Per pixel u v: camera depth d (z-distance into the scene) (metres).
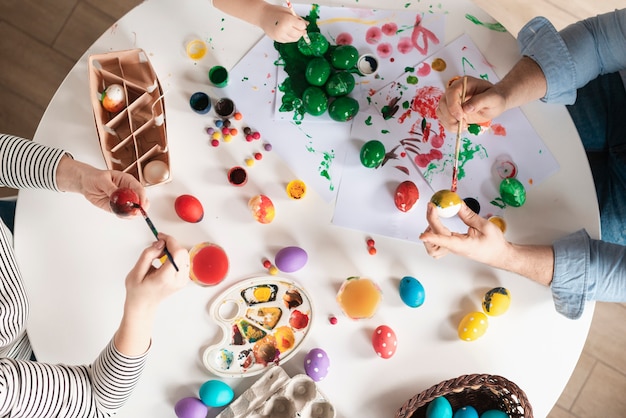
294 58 1.02
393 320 0.96
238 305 0.97
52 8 1.62
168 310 0.97
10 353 1.01
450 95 0.93
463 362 0.95
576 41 0.98
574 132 0.98
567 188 0.97
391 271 0.97
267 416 0.93
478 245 0.88
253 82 1.02
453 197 0.86
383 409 0.94
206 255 0.97
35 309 0.97
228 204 0.99
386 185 0.99
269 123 1.01
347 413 0.94
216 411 0.96
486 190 0.98
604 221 1.13
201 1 1.03
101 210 0.99
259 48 1.02
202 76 1.02
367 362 0.95
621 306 1.50
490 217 0.97
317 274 0.98
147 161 0.98
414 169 0.99
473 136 0.99
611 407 1.46
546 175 0.98
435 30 1.02
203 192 1.00
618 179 1.13
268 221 0.98
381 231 0.98
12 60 1.61
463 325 0.93
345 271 0.98
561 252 0.92
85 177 0.89
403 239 0.98
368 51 1.02
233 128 1.01
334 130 1.00
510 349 0.94
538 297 0.96
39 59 1.61
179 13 1.03
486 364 0.94
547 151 0.98
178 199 0.96
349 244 0.98
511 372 0.94
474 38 1.01
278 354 0.95
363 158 0.97
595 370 1.48
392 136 1.00
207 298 0.97
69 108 1.02
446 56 1.01
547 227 0.97
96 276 0.97
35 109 1.59
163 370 0.96
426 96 1.00
